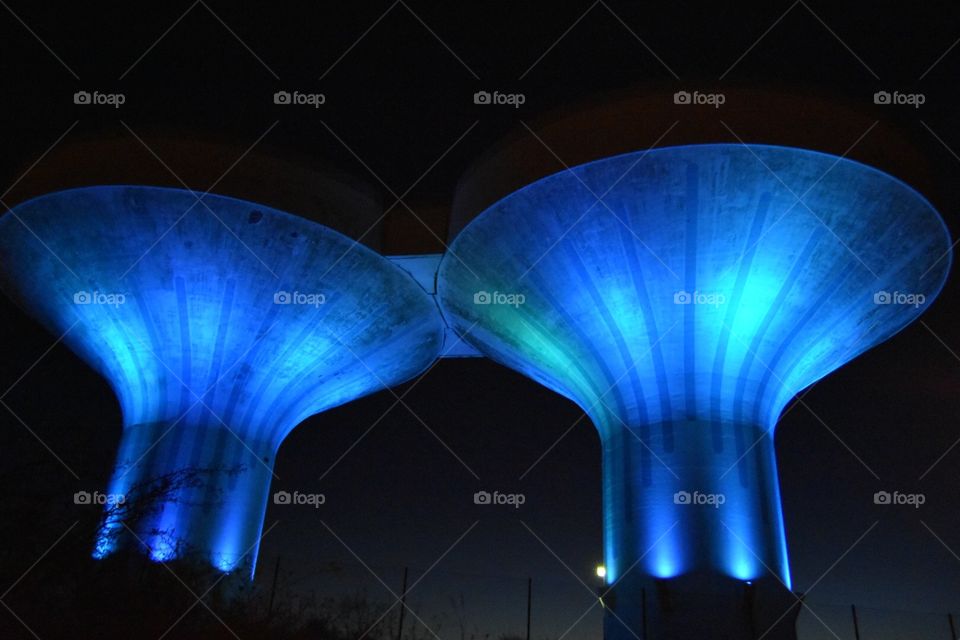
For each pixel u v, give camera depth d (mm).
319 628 20250
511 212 22062
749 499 21266
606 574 22609
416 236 26031
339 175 25734
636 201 20719
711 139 19375
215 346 26297
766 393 23031
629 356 23219
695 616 19812
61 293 26141
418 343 30656
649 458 22188
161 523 24062
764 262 21266
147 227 24188
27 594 13234
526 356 26844
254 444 27062
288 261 25281
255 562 25969
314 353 27578
